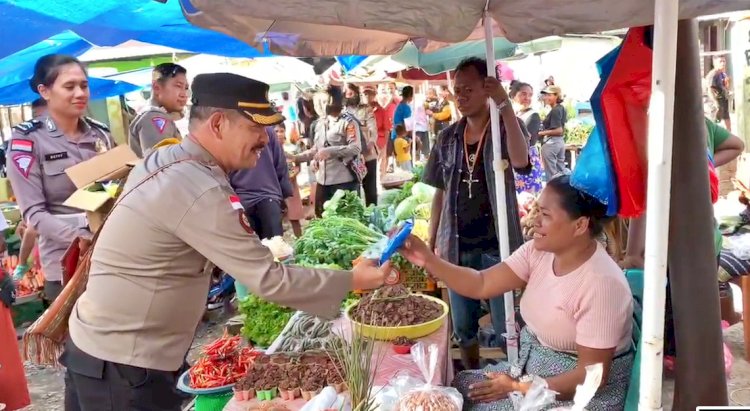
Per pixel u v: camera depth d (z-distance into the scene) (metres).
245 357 2.53
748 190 4.74
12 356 3.45
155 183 1.85
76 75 3.28
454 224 3.52
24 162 3.22
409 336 2.53
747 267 3.78
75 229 3.26
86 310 1.97
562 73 12.32
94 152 3.45
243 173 4.94
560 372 2.22
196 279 1.96
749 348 3.82
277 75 9.53
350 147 7.57
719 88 9.59
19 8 3.13
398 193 6.12
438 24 2.12
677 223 2.13
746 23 7.77
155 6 3.78
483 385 2.25
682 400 2.25
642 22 2.12
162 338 1.94
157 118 4.28
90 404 1.97
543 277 2.34
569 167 10.84
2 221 3.45
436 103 14.35
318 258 4.05
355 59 6.81
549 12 2.25
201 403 2.37
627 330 2.19
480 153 3.42
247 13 1.81
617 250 3.13
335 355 2.18
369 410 1.87
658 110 1.62
